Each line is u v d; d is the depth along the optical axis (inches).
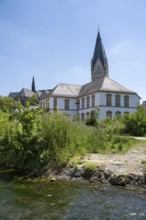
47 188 364.5
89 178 411.2
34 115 536.1
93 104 2410.2
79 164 449.7
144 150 571.2
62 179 419.8
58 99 2674.7
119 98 2372.0
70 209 277.3
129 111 2386.8
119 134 779.4
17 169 499.2
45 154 490.9
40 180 416.2
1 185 380.8
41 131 520.4
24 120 526.9
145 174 384.8
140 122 956.0
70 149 514.9
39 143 512.1
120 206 285.6
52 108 2640.3
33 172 466.9
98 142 598.9
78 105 2711.6
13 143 520.7
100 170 416.5
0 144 576.1
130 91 2423.7
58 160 473.7
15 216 257.6
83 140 573.6
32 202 300.0
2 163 548.4
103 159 475.8
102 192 341.7
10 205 289.1
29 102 560.7
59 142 523.8
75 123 613.6
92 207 283.1
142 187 363.6
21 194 332.8
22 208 280.1
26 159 510.3
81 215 260.7
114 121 1064.2
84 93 2610.7
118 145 602.9
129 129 955.3
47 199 311.9
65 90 2770.7
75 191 347.6
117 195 327.3
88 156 505.4
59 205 290.0
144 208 279.0
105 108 2311.8
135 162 447.5
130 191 346.3
